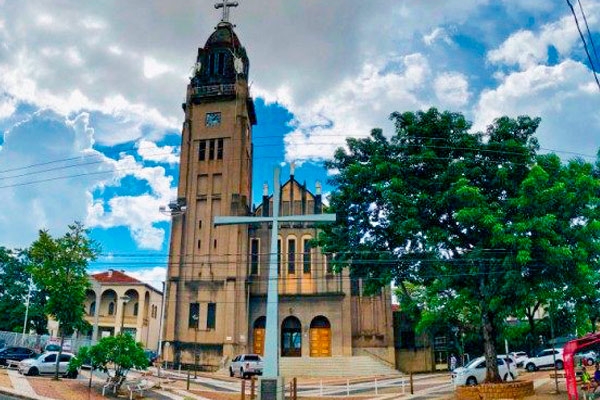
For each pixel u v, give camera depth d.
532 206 22.27
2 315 57.31
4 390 25.25
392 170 25.05
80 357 28.27
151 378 38.19
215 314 50.28
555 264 21.91
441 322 43.62
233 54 59.06
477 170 23.89
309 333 50.91
